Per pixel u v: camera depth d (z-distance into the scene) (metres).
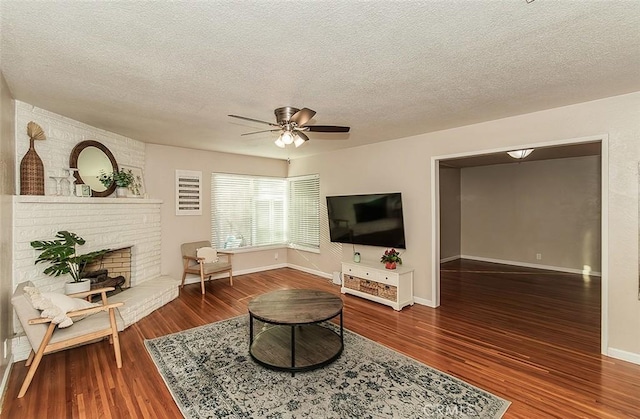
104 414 2.05
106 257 4.15
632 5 1.48
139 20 1.60
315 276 5.93
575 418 1.99
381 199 4.61
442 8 1.51
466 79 2.39
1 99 2.30
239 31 1.71
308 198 6.25
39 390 2.31
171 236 5.12
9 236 2.66
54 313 2.36
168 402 2.18
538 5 1.49
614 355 2.77
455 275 6.03
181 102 2.90
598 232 5.93
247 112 3.22
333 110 3.16
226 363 2.71
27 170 2.92
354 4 1.47
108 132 4.04
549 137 3.12
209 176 5.60
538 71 2.25
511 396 2.23
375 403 2.16
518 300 4.46
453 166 7.32
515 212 6.99
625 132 2.69
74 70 2.22
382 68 2.19
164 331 3.40
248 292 4.87
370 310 4.06
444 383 2.39
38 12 1.52
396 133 4.20
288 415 2.04
